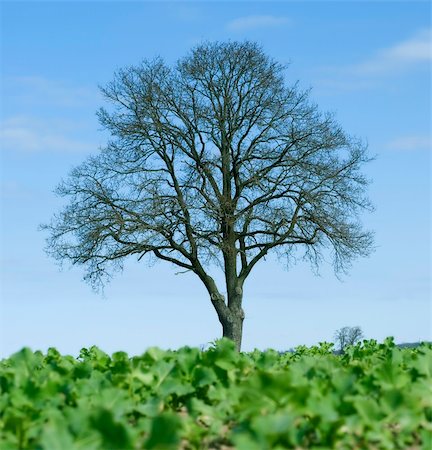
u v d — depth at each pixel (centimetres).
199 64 2638
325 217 2586
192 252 2575
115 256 2514
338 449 352
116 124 2641
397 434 390
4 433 345
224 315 2608
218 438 392
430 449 330
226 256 2644
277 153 2705
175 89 2666
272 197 2659
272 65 2678
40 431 341
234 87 2672
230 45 2675
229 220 2548
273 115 2669
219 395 440
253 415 363
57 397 414
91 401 402
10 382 453
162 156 2658
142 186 2570
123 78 2658
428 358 493
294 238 2686
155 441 285
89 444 291
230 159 2728
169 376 479
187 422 386
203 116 2627
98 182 2630
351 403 380
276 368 556
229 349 504
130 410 398
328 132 2670
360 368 496
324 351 959
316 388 422
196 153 2644
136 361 519
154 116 2594
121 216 2489
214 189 2620
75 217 2553
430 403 417
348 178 2655
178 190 2620
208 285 2606
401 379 445
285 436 330
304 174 2623
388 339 758
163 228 2498
